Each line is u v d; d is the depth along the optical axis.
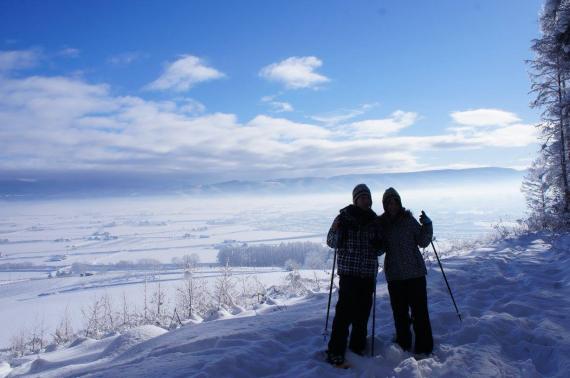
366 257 4.71
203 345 5.00
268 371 4.21
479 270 9.23
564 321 5.42
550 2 16.23
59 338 10.52
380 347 4.89
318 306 7.19
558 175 17.58
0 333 35.84
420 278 4.81
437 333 5.37
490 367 4.04
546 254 11.05
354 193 4.94
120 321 12.66
